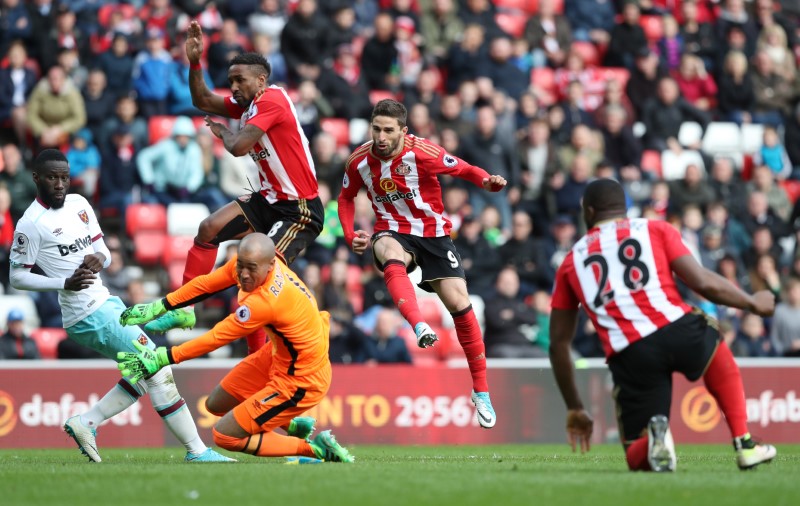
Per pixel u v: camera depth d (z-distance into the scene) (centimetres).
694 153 6341
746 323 5078
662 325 2100
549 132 5950
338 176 5397
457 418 4388
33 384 4056
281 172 2811
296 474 2216
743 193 6059
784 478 2105
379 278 5072
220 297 5172
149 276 5403
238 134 2712
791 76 6888
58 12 5769
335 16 6212
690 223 5653
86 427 2812
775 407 4556
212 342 2392
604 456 3152
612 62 6725
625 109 6172
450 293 2981
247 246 2364
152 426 4141
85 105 5572
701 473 2206
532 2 7138
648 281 2119
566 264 2197
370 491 1916
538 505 1750
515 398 4428
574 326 2216
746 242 5916
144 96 5688
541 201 5769
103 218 5444
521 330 4938
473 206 5594
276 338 2480
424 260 2995
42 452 3638
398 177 2914
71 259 2808
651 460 2116
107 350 2845
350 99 5909
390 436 4322
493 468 2414
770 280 5578
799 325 5244
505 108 5847
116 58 5744
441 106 5847
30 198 5297
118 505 1783
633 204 5834
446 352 5197
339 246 5269
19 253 2777
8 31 5831
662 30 6862
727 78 6688
